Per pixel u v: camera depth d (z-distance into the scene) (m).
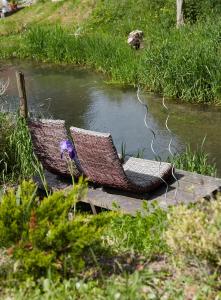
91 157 6.00
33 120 6.31
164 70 13.64
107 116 12.52
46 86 15.80
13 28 23.94
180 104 12.88
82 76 16.66
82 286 4.09
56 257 4.33
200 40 14.62
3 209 4.45
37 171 7.18
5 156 7.73
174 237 4.10
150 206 5.79
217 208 4.28
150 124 11.68
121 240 4.87
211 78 12.87
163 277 4.29
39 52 19.72
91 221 4.49
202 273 4.11
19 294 4.09
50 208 4.51
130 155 9.91
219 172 8.94
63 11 23.73
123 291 3.99
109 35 19.27
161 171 6.28
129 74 15.07
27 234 4.33
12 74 17.75
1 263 4.55
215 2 19.06
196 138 10.65
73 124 12.27
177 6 18.41
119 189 6.16
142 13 20.80
